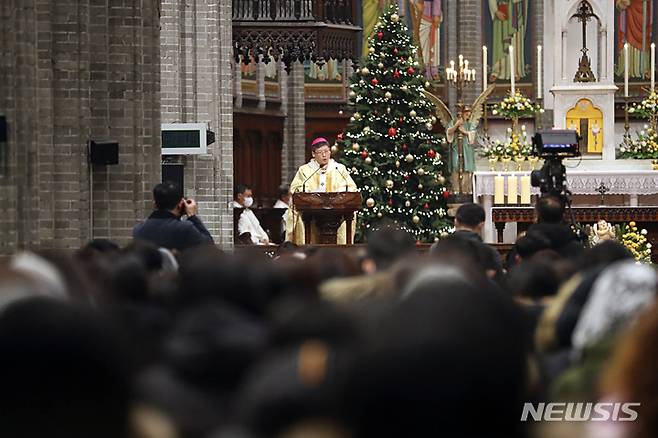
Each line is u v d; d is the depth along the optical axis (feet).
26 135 71.67
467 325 13.33
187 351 20.76
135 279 30.78
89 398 13.30
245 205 129.49
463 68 139.44
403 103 134.41
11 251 70.69
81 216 82.89
